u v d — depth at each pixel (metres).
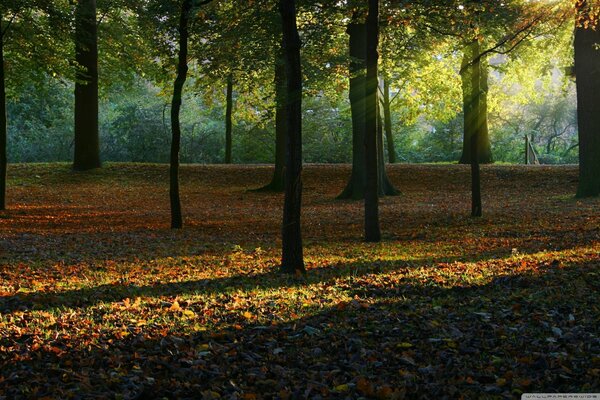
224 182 35.41
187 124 52.09
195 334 7.12
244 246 16.02
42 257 13.89
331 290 9.66
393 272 11.20
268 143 51.81
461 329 7.23
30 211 25.28
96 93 36.03
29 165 36.78
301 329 7.34
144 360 6.21
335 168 37.22
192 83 50.69
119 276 11.56
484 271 10.90
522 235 16.39
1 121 24.14
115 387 5.51
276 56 21.92
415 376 5.80
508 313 7.84
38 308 8.61
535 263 11.44
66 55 28.06
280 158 32.88
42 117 45.97
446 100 38.84
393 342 6.79
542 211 21.62
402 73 35.19
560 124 60.09
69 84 49.66
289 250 11.62
